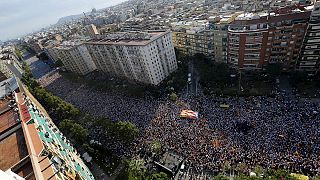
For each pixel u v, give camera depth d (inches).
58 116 5383.9
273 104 4013.3
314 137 3105.3
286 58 4685.0
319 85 4242.1
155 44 5477.4
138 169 3284.9
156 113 4520.2
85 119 4832.7
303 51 4350.4
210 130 3695.9
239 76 5147.6
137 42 5546.3
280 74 4884.4
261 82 4815.5
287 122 3479.3
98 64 7411.4
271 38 4576.8
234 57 5275.6
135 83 6348.4
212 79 5113.2
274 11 4869.6
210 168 3154.5
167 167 3319.4
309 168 2778.1
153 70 5600.4
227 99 4493.1
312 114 3548.2
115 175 3489.2
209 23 5620.1
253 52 4909.0
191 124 3934.5
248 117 3782.0
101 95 6043.3
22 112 2016.5
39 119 2220.7
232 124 3710.6
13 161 1381.6
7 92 2854.3
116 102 5408.5
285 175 2568.9
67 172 1636.3
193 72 5915.4
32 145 1465.3
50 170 1305.4
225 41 5339.6
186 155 3422.7
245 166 2994.6
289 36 4399.6
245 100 4328.3
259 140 3280.0
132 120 4490.7
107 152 3900.1
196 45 6235.2
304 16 4143.7
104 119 4288.9
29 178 1218.0
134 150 3772.1
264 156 3046.3
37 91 6358.3
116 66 6653.5
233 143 3356.3
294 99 4050.2
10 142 1578.5
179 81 5516.7
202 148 3430.1
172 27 7052.2
